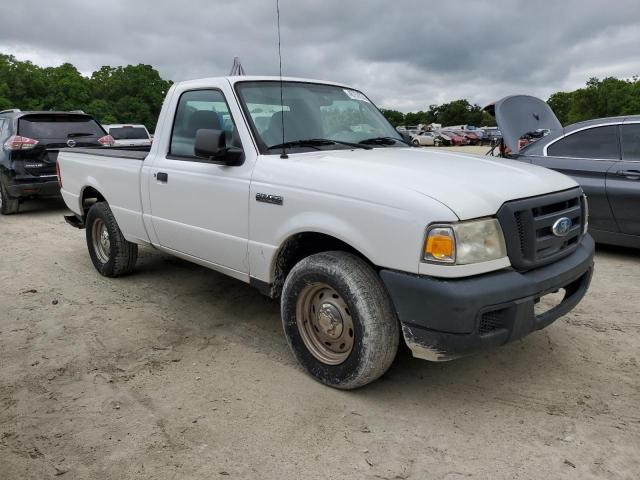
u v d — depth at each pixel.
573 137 6.41
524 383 3.35
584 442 2.74
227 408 3.10
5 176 9.15
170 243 4.47
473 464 2.60
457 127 66.88
